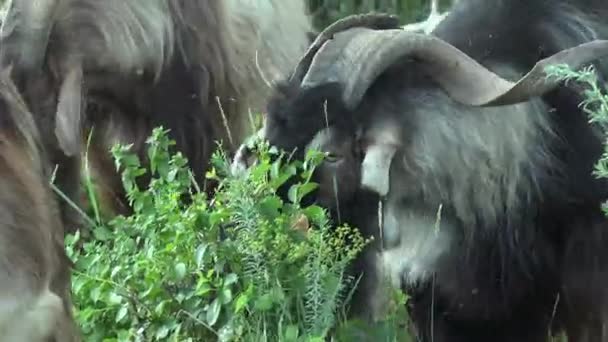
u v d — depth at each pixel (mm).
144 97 18391
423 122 14648
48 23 17281
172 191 15250
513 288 15281
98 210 17766
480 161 14781
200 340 14391
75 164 17281
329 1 25156
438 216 14836
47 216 11766
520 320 15516
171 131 18453
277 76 19734
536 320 15531
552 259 15234
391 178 14750
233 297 14320
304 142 14414
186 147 18516
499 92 14336
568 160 15008
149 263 14430
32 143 12031
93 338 14422
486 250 15125
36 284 11484
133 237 15023
